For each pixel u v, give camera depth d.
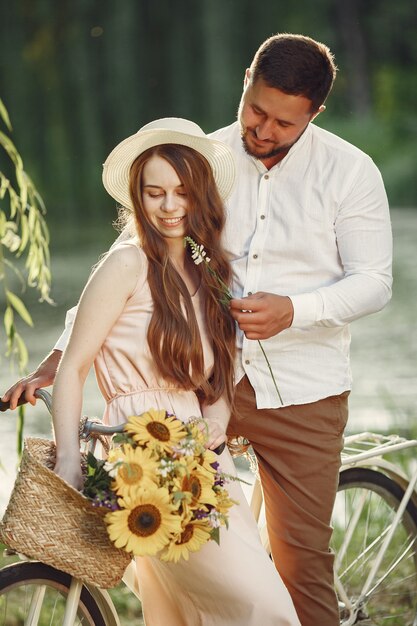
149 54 26.08
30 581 3.14
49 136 24.59
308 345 3.65
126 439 2.94
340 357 3.72
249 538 3.30
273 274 3.61
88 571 2.94
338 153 3.61
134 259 3.20
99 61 25.58
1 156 23.70
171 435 2.96
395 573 4.43
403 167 27.02
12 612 3.88
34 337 10.20
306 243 3.59
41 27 25.66
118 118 25.41
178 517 2.86
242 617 3.19
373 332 10.60
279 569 3.71
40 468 2.87
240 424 3.66
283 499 3.68
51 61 25.44
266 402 3.61
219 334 3.35
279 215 3.60
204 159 3.26
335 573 4.02
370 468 4.20
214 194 3.30
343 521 5.12
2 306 11.92
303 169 3.61
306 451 3.66
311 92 3.44
